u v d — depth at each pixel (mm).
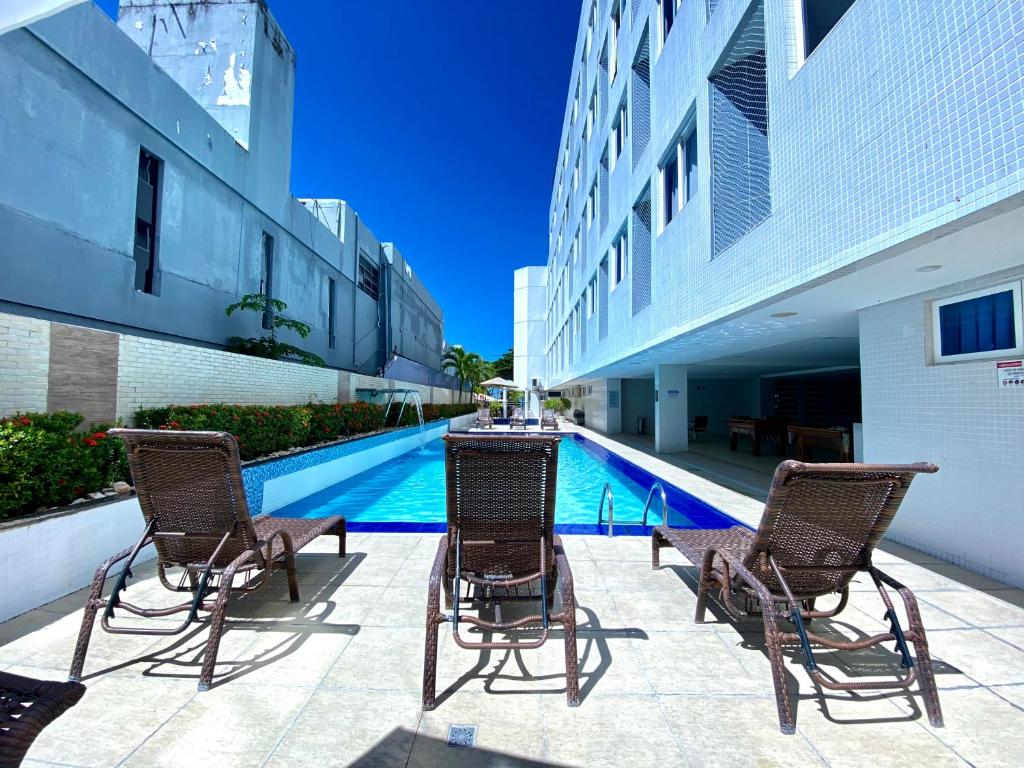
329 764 1870
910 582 3750
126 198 7719
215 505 2848
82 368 5363
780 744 2008
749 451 13508
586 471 11453
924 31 3029
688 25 6922
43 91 6375
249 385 9039
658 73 8273
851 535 2523
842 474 2322
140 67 7977
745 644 2828
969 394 4035
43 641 2766
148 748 1938
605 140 12539
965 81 2768
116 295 7543
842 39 3775
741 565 2637
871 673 2537
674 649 2766
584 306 16375
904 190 3186
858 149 3598
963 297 4121
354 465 10391
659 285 8203
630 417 19766
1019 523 3643
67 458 3736
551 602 3107
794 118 4410
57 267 6602
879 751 1969
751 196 5445
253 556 2924
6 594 3010
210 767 1842
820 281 4176
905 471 2309
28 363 4723
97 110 7184
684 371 12812
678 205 7559
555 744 1997
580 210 17031
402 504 8102
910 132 3135
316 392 11969
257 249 11602
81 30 6887
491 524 2846
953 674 2514
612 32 11828
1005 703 2281
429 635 2305
